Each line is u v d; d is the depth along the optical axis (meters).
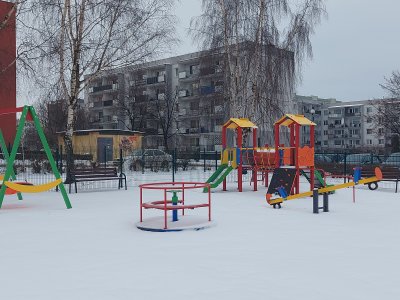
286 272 5.57
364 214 10.71
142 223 9.06
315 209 10.81
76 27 19.17
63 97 20.27
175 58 63.25
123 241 7.48
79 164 27.34
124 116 63.28
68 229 8.63
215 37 26.34
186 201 13.31
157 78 63.78
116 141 37.19
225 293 4.75
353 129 99.75
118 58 19.70
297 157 14.45
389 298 4.61
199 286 5.00
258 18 25.83
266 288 4.93
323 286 5.00
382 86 48.00
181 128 61.81
